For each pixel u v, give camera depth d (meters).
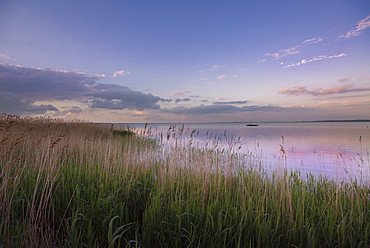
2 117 12.05
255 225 3.93
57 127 13.22
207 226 3.95
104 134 17.52
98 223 4.07
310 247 3.45
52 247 3.31
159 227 3.92
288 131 43.94
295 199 4.98
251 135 32.41
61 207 4.59
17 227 3.35
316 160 12.35
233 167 7.40
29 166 5.62
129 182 5.44
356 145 18.75
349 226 3.97
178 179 5.68
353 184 5.27
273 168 9.71
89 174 5.95
